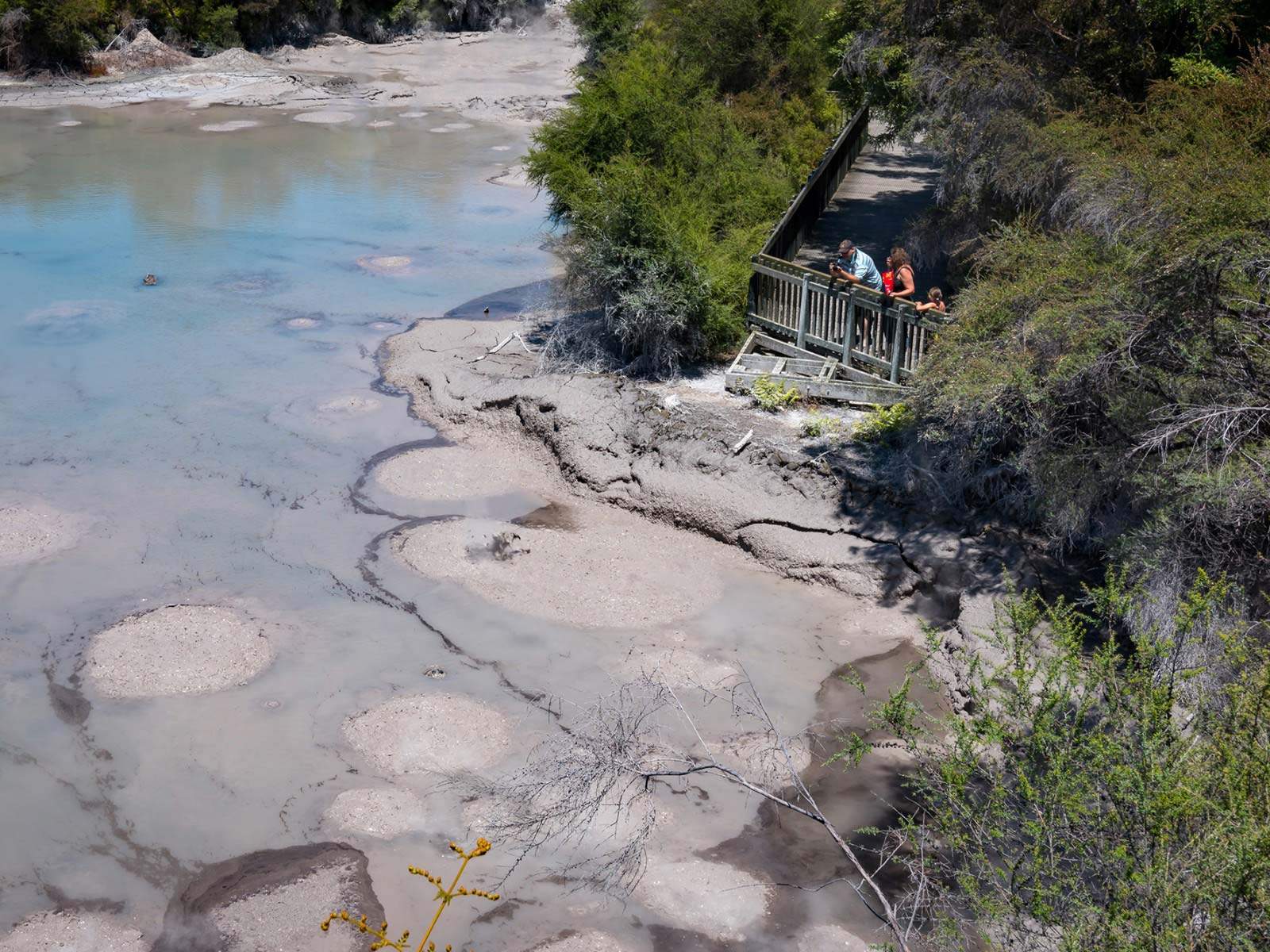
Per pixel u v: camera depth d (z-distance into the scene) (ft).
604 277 54.85
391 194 92.58
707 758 33.83
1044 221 47.11
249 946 27.63
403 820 31.45
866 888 29.40
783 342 55.72
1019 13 52.95
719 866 30.14
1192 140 41.91
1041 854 21.53
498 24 170.50
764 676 37.65
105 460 50.44
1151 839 18.93
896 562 42.16
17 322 64.85
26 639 38.60
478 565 43.39
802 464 45.91
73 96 126.52
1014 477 42.19
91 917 28.43
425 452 51.85
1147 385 35.17
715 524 45.57
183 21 147.13
